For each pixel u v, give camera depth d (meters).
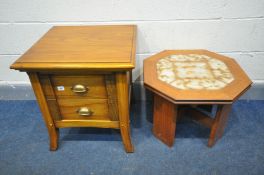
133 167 1.04
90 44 0.94
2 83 1.44
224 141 1.15
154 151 1.11
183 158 1.07
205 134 1.20
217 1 1.11
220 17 1.16
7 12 1.18
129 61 0.80
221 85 0.92
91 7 1.16
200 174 0.99
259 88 1.38
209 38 1.23
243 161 1.04
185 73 1.01
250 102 1.41
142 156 1.08
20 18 1.20
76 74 0.85
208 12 1.15
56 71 0.83
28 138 1.21
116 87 0.88
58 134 1.11
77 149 1.13
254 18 1.15
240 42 1.23
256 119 1.28
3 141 1.20
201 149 1.11
